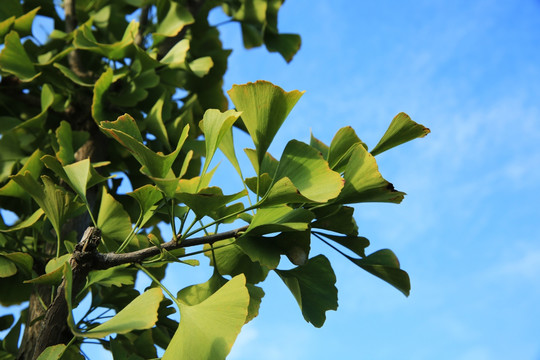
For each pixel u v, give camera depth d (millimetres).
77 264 795
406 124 770
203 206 757
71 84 1141
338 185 741
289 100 763
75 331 707
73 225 1056
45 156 823
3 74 1128
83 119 1147
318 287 822
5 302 1053
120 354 857
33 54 1175
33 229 990
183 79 1332
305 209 780
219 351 707
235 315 724
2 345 1004
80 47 1065
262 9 1400
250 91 767
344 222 799
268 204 754
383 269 816
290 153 770
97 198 1122
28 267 885
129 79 1128
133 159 1170
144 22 1347
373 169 760
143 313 728
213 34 1428
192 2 1337
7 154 1085
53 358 760
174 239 787
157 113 1094
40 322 960
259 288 839
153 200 800
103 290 1019
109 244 895
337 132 796
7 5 1158
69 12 1237
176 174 1133
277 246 800
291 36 1458
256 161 830
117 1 1369
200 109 1301
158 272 1075
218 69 1339
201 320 730
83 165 858
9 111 1172
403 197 777
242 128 1062
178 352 719
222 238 793
